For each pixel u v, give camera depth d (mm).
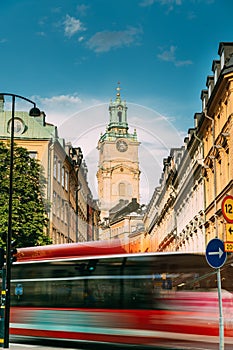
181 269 13453
